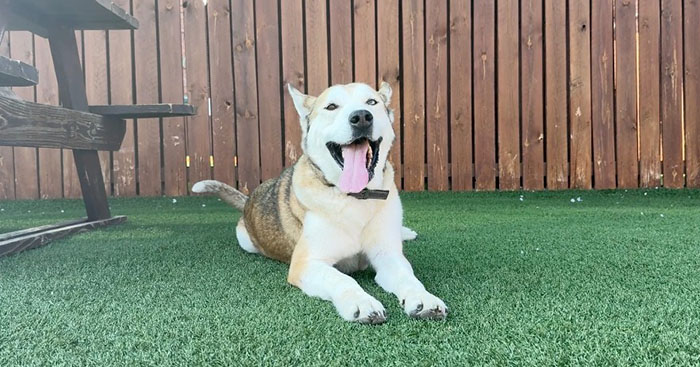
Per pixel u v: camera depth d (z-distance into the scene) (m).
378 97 2.73
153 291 2.23
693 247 3.03
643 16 5.75
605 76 5.78
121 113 4.13
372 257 2.55
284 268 2.71
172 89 5.81
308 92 5.88
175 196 5.89
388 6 5.78
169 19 5.76
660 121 5.85
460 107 5.84
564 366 1.41
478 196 5.67
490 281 2.34
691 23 5.74
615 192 5.78
